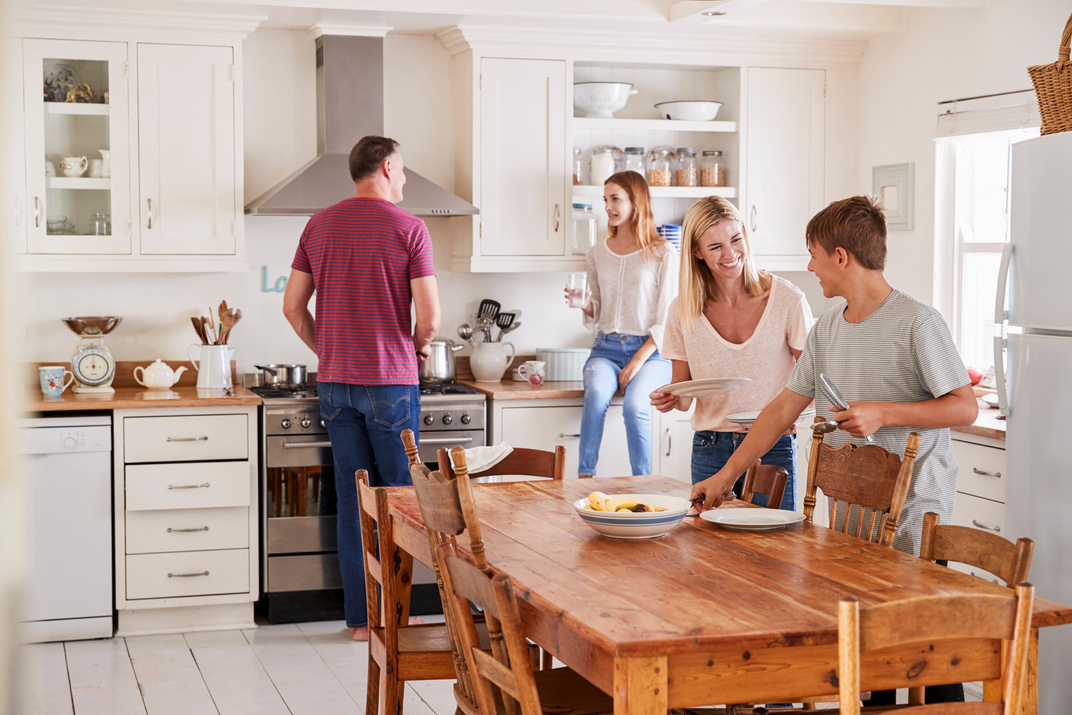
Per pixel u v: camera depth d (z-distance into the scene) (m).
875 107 4.63
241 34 4.07
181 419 3.82
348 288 3.64
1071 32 2.78
